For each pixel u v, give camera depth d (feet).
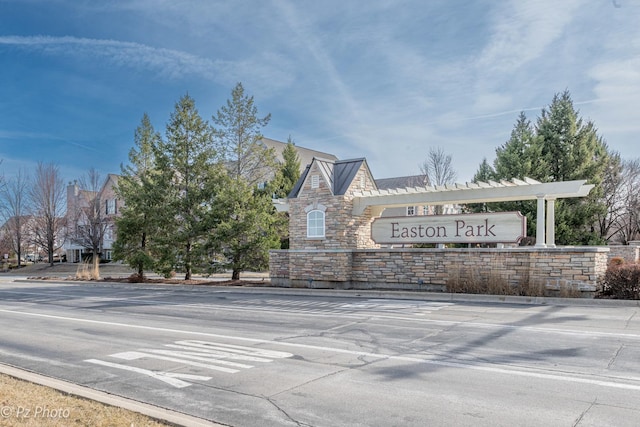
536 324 35.65
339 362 25.49
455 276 57.36
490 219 58.39
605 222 130.21
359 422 16.90
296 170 133.49
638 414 17.15
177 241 86.33
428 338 31.32
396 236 65.51
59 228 168.45
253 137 90.79
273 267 74.02
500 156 104.73
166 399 19.94
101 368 25.41
